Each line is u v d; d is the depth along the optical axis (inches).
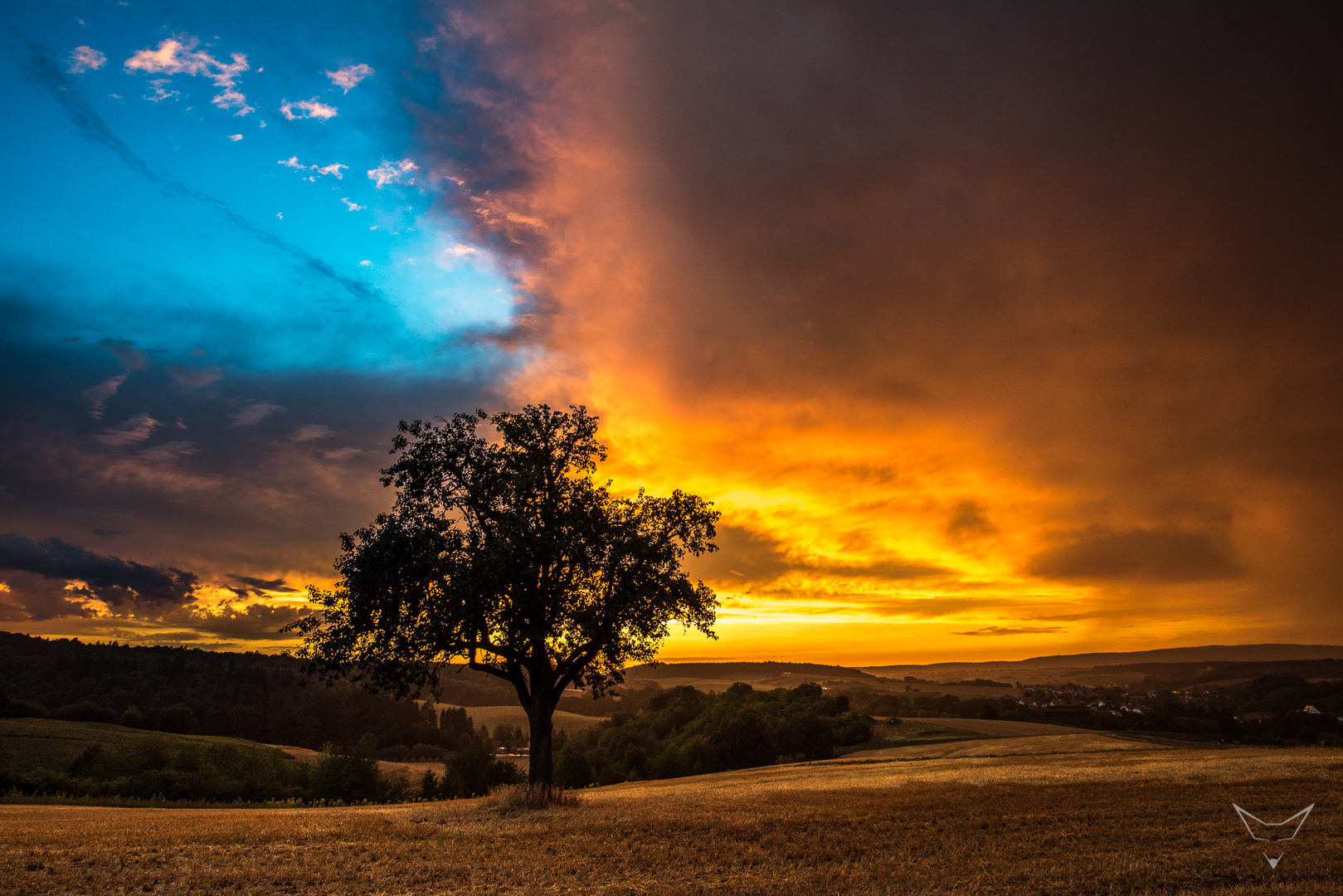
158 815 1206.9
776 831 840.3
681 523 1162.6
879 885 586.6
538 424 1134.4
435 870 655.1
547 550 1053.2
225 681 7721.5
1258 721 5664.4
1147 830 794.2
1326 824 800.9
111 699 6673.2
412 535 1042.1
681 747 4013.3
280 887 597.0
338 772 2709.2
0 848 728.3
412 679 1079.0
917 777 1578.5
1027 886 574.9
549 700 1103.6
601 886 600.1
